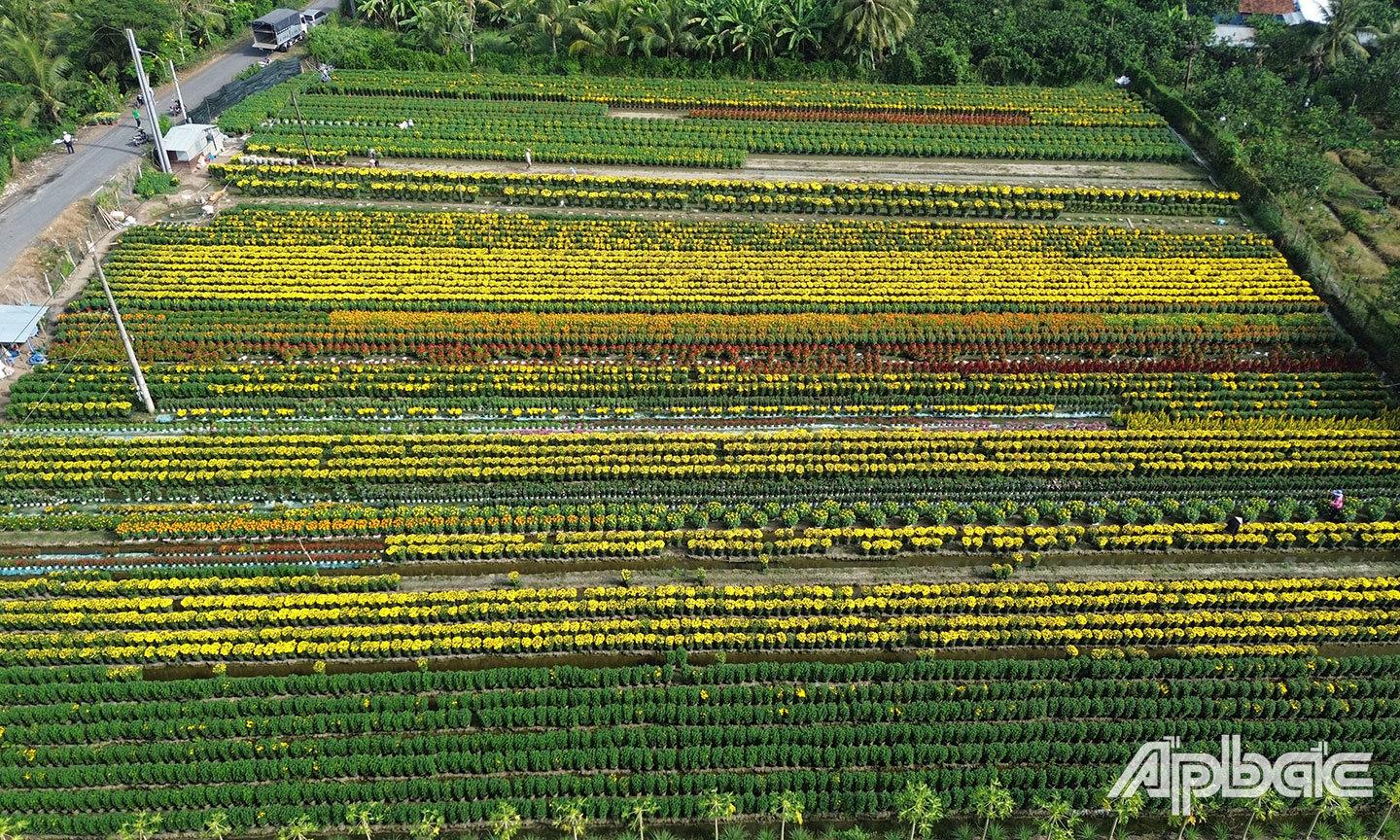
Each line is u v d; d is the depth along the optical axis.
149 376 57.94
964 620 46.06
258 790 38.25
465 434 55.38
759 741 40.94
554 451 54.59
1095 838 38.41
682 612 46.28
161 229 70.69
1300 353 63.53
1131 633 45.38
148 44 93.44
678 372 59.41
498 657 45.00
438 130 85.44
